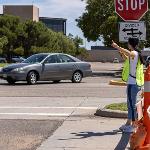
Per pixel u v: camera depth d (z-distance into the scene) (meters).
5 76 25.53
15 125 11.53
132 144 7.18
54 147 8.91
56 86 24.23
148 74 7.25
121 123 11.59
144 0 11.78
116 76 37.59
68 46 106.31
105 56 134.88
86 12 45.41
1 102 16.56
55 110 14.27
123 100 16.92
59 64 26.36
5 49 86.94
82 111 13.99
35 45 89.44
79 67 27.23
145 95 7.26
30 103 16.22
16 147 8.98
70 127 11.13
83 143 9.25
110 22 41.19
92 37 45.38
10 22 87.50
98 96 18.59
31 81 25.48
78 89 22.17
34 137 9.95
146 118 7.15
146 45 42.03
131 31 11.81
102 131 10.52
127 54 9.98
